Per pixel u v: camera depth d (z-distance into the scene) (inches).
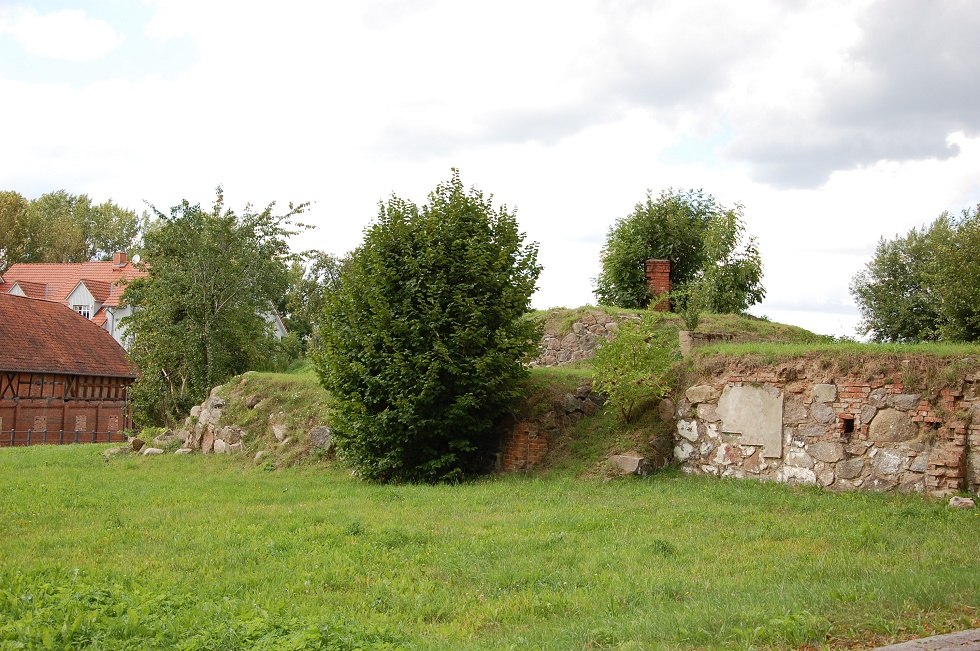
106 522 501.0
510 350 669.3
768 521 466.3
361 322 692.1
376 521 491.8
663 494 564.4
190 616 283.0
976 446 501.7
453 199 709.3
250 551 415.2
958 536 415.5
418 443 678.5
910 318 1852.9
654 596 320.2
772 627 257.8
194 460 855.7
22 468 823.1
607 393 684.7
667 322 933.2
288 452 811.4
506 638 280.2
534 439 685.3
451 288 676.1
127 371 1939.0
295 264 2265.0
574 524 469.1
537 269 720.3
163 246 1373.0
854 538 414.3
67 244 3142.2
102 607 283.3
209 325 1343.5
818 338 930.7
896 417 532.4
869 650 241.4
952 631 255.6
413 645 267.1
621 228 1327.5
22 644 243.9
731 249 1182.9
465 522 483.8
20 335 1760.6
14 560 397.7
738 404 616.7
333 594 342.0
